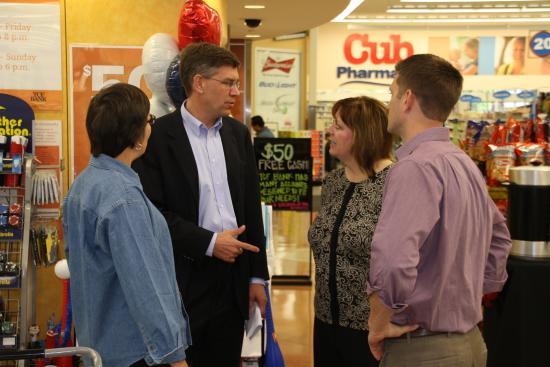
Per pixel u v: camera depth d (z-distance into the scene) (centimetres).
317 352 242
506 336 295
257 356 252
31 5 349
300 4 794
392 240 157
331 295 233
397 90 179
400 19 1559
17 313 348
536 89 1566
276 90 1353
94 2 353
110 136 165
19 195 338
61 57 353
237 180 236
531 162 374
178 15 359
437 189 161
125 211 159
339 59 1670
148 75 309
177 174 225
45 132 355
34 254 336
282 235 685
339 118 239
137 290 156
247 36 1142
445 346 168
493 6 1376
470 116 1129
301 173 640
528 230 294
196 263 225
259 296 244
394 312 159
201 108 228
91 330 166
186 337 187
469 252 171
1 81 350
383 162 238
